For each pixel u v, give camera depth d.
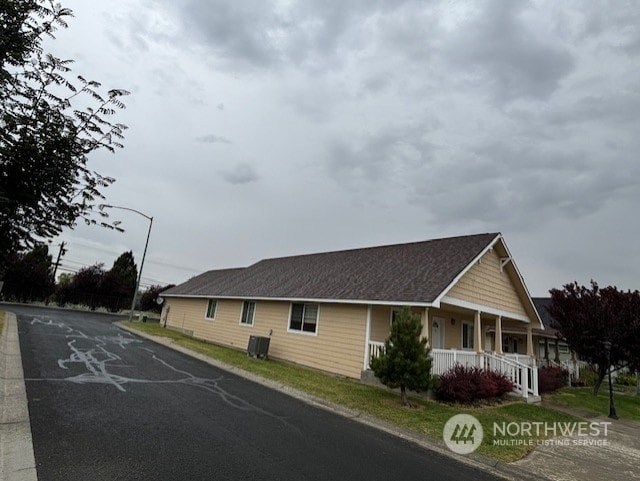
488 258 15.40
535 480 5.77
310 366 14.53
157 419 6.05
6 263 3.66
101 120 3.77
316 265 19.84
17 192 3.39
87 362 9.98
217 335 21.16
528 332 17.98
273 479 4.39
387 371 9.42
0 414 5.44
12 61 3.31
